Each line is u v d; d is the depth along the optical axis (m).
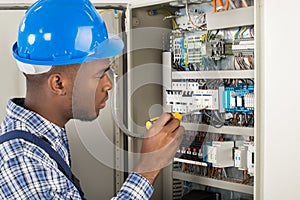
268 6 1.75
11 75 2.19
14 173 1.07
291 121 1.70
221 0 2.07
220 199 2.31
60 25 1.12
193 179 2.25
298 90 1.68
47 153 1.13
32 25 1.14
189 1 2.15
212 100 1.24
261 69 1.79
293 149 1.70
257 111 1.80
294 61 1.68
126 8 2.19
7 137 1.11
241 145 2.16
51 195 1.08
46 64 1.11
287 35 1.70
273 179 1.76
